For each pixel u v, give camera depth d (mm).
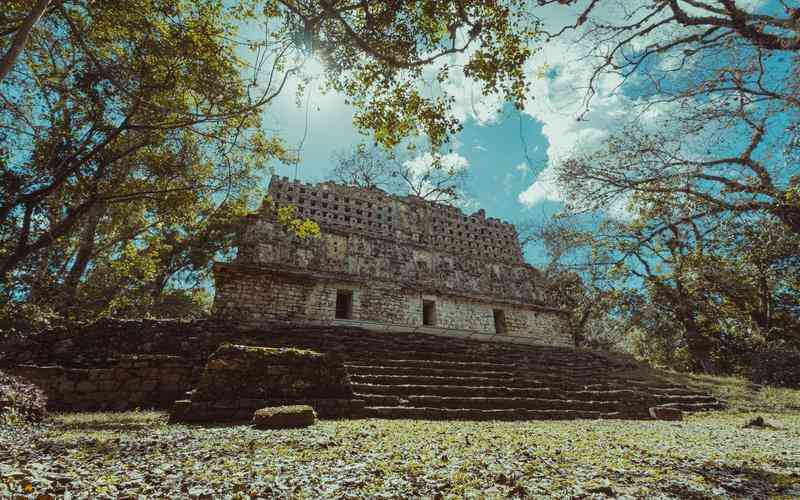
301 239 16797
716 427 9273
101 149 10242
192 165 12617
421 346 13633
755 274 17375
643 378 15117
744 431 8531
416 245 19484
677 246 15688
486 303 19578
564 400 10891
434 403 9188
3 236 10883
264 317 14594
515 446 5535
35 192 9844
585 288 22250
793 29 6363
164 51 9070
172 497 3033
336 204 18953
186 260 23844
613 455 5273
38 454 4055
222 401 7426
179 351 10750
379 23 7004
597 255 14742
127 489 3129
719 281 16484
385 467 4051
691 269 15883
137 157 12133
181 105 10531
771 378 16734
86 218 15727
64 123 10375
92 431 5938
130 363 9375
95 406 8750
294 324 13945
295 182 18391
